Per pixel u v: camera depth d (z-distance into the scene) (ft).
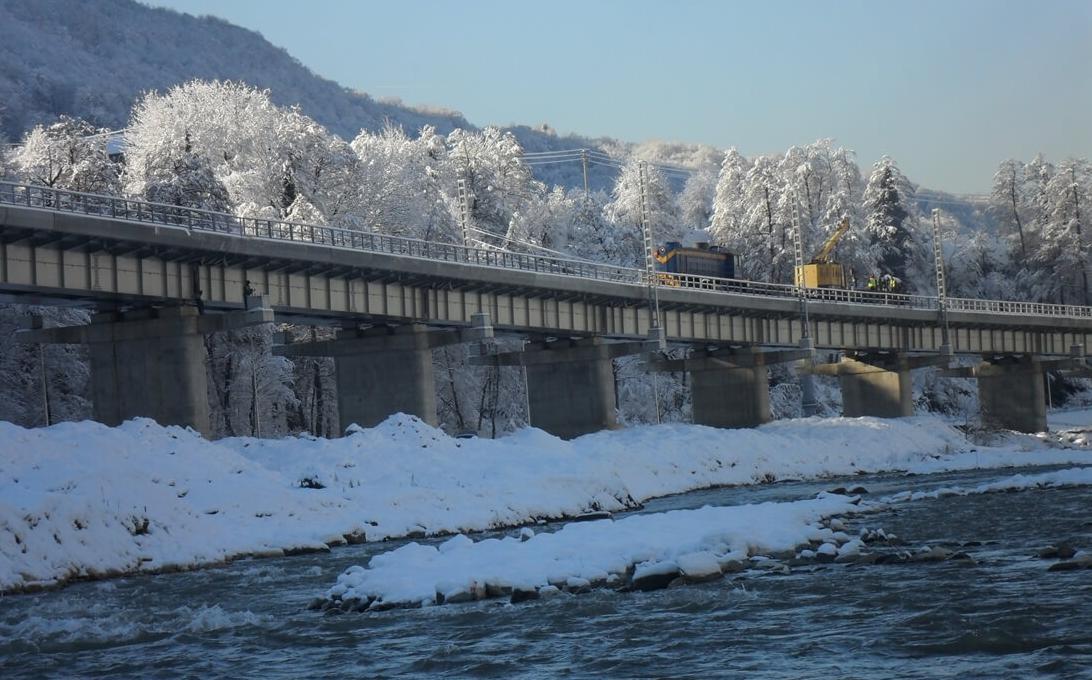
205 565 120.37
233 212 290.35
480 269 249.96
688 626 75.97
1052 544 109.29
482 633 77.30
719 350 329.93
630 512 171.83
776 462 254.68
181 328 202.90
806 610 79.20
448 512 151.74
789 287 330.95
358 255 225.35
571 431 285.43
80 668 73.00
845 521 137.28
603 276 343.87
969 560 97.71
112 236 186.80
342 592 92.89
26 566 107.24
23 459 128.26
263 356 295.48
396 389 244.22
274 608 92.63
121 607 94.99
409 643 75.61
